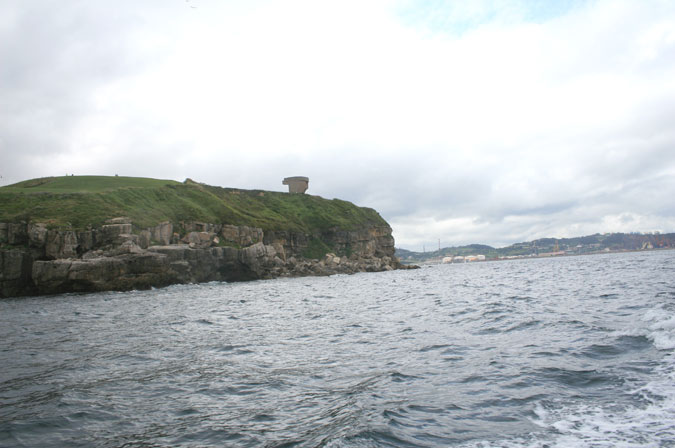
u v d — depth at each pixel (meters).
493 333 16.42
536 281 49.12
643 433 6.85
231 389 10.48
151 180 112.94
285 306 31.38
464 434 7.25
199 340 17.44
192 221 86.94
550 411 8.04
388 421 7.92
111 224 65.75
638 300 24.06
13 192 73.56
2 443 7.42
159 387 10.74
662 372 9.82
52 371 12.53
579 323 17.19
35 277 53.31
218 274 75.94
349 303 32.34
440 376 10.89
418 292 41.12
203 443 7.33
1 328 22.34
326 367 12.45
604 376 9.88
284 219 122.44
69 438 7.64
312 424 8.01
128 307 33.00
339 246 130.25
